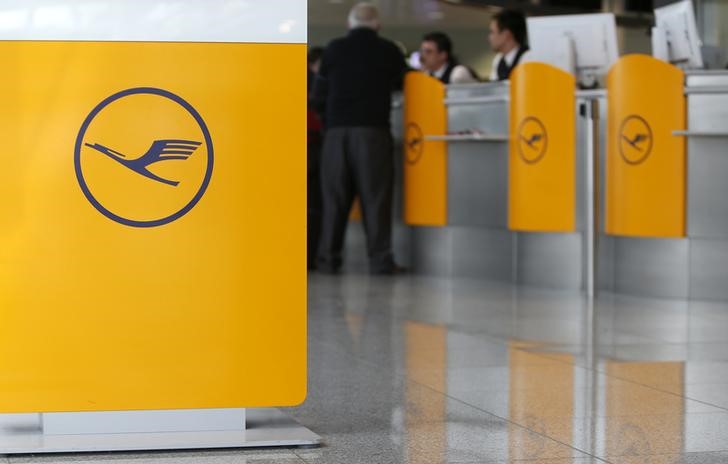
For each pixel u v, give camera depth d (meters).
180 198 2.90
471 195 7.94
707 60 8.14
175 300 2.91
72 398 2.90
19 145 2.85
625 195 6.83
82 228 2.87
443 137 7.81
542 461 2.86
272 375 2.96
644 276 6.86
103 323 2.89
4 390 2.88
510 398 3.68
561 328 5.39
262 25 2.90
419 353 4.61
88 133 2.86
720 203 6.63
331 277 8.05
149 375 2.92
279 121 2.92
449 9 15.90
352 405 3.55
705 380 4.03
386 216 8.28
